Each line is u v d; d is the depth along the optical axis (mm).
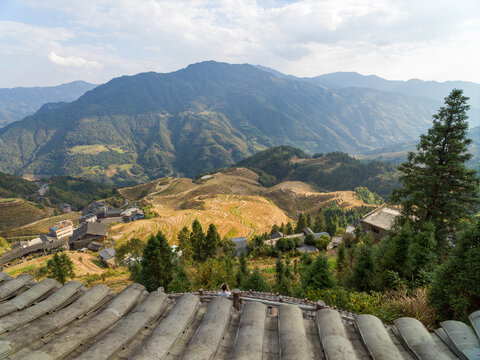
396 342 4238
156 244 29547
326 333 4172
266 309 5074
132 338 4262
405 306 9859
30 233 136500
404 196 20625
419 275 13383
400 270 14477
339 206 147125
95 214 143250
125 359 3926
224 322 4574
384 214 42562
